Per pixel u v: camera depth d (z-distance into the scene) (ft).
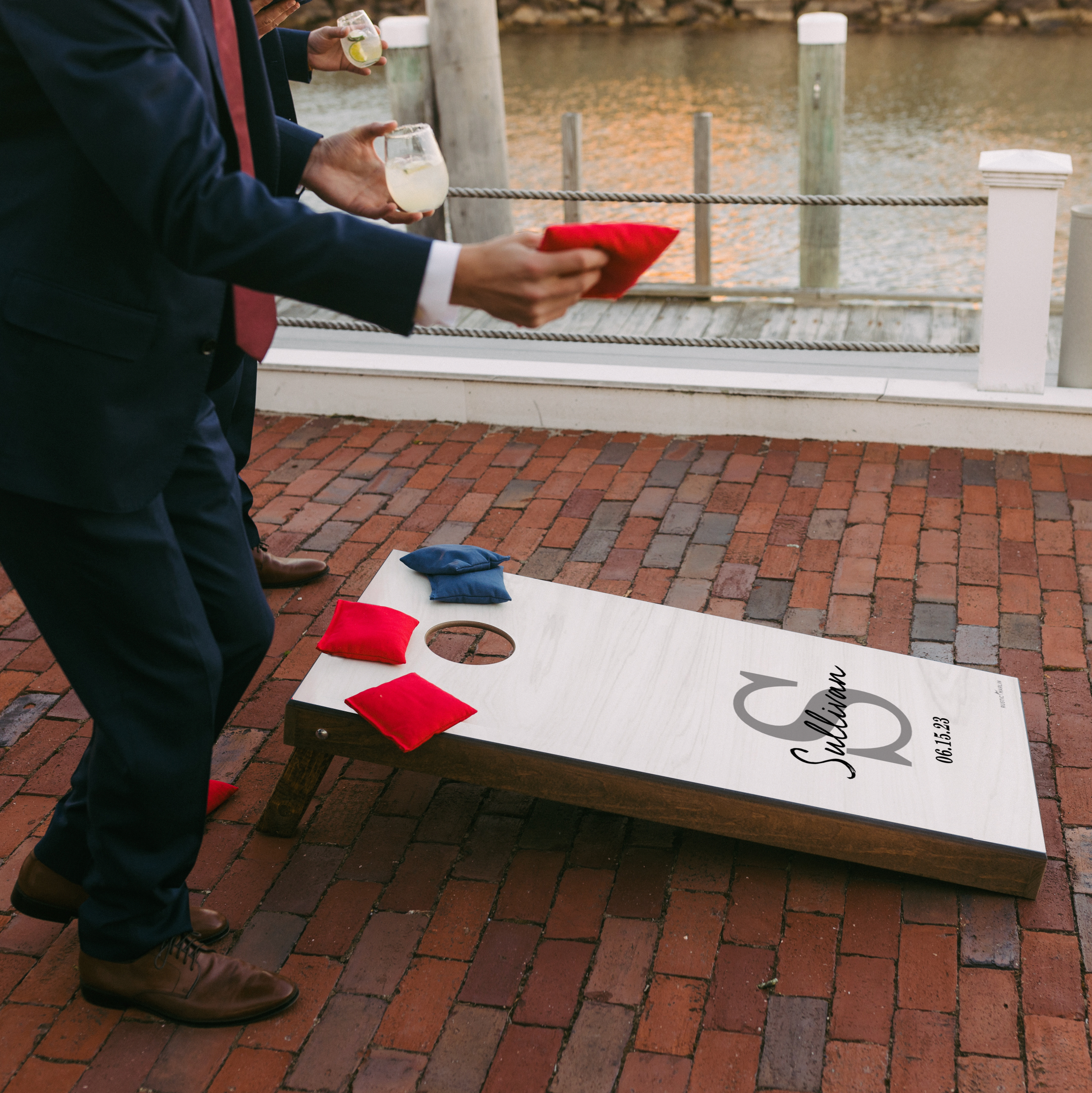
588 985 8.11
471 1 24.45
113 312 6.06
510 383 17.60
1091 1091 7.24
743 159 45.27
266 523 15.11
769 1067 7.46
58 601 6.73
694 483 15.84
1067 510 14.76
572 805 9.32
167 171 5.19
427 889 9.02
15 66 5.54
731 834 8.61
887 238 35.29
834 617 12.59
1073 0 70.33
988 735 9.38
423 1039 7.72
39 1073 7.53
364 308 5.43
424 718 8.63
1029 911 8.64
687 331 22.09
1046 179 15.08
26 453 6.18
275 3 9.37
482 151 25.55
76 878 8.14
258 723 11.11
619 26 81.30
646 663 9.72
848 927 8.54
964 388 16.55
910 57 65.87
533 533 14.66
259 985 7.82
